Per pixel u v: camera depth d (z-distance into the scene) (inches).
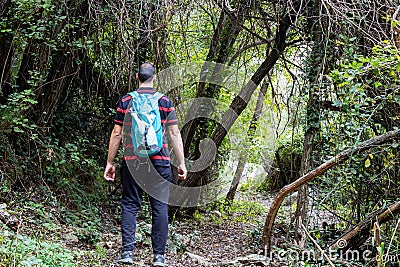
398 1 238.5
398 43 220.2
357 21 254.7
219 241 324.8
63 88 322.7
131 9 250.1
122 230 186.9
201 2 245.3
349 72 205.0
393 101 236.2
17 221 208.7
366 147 228.2
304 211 278.4
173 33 270.7
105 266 189.8
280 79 418.6
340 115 262.1
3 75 279.1
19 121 268.4
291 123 322.0
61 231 235.3
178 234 306.5
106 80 310.8
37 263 154.9
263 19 307.7
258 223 409.7
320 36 275.4
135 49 275.3
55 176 292.8
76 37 285.4
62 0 259.1
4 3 255.3
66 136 334.6
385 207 237.3
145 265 203.8
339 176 269.0
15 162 270.4
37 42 276.5
